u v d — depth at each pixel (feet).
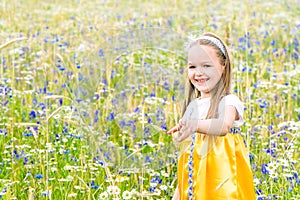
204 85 14.20
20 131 20.26
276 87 25.41
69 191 16.39
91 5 43.24
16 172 17.35
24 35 30.42
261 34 34.35
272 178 16.60
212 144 14.02
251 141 19.56
